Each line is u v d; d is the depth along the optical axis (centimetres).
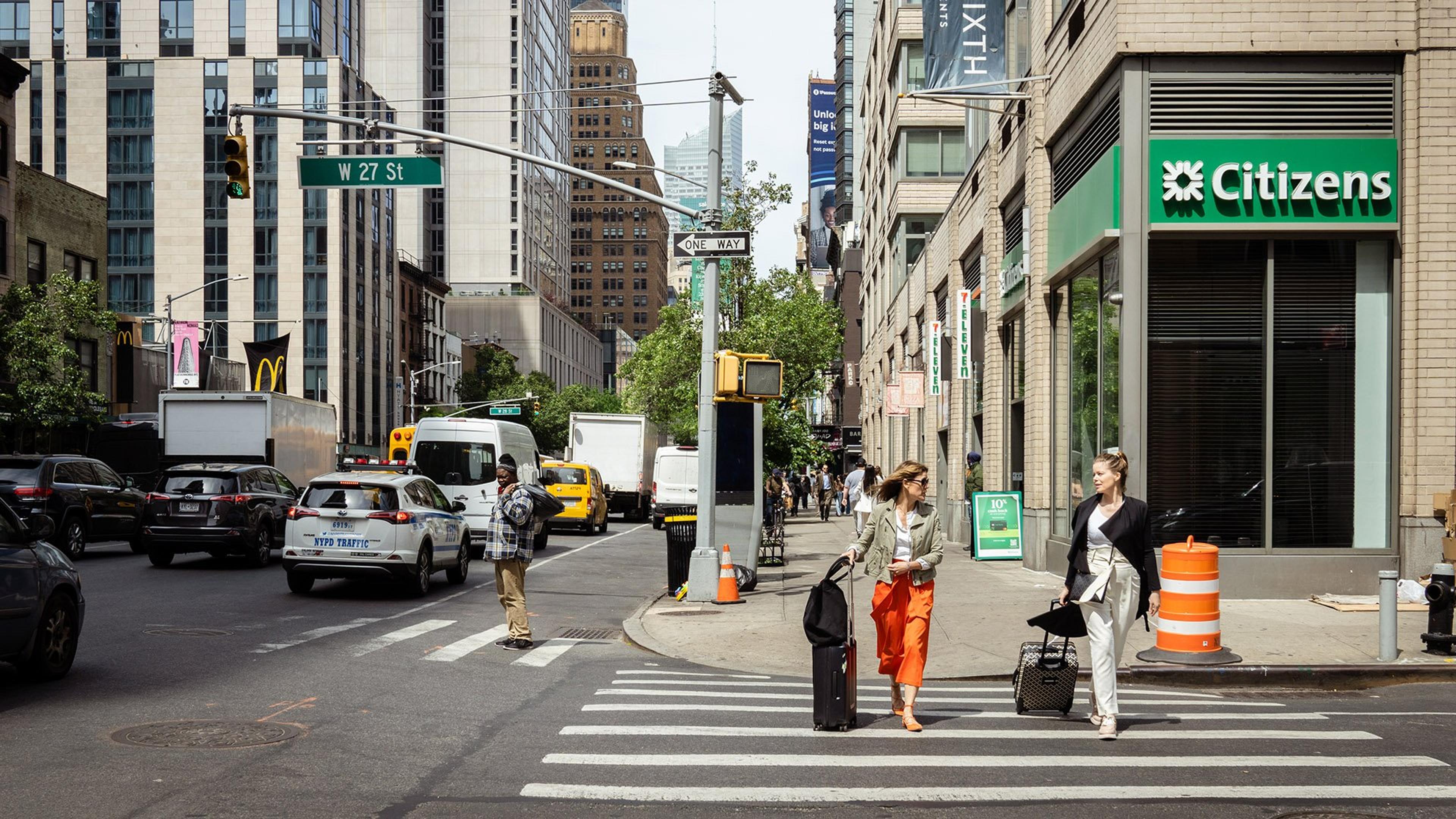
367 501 1689
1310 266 1566
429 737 768
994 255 2466
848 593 1764
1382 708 930
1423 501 1516
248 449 2820
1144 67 1562
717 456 1808
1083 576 814
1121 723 848
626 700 925
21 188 4069
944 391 3148
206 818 564
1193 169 1545
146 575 1942
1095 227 1659
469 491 2661
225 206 7762
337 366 7712
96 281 4544
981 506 2227
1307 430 1559
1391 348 1555
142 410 5188
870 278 5694
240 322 7694
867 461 5812
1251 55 1552
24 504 2114
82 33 7944
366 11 13225
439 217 13488
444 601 1692
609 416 4581
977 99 2055
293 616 1438
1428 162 1521
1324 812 601
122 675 980
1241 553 1538
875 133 5338
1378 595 1524
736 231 1656
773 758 715
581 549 2984
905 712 819
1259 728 831
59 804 584
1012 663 1135
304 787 626
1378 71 1550
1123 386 1556
